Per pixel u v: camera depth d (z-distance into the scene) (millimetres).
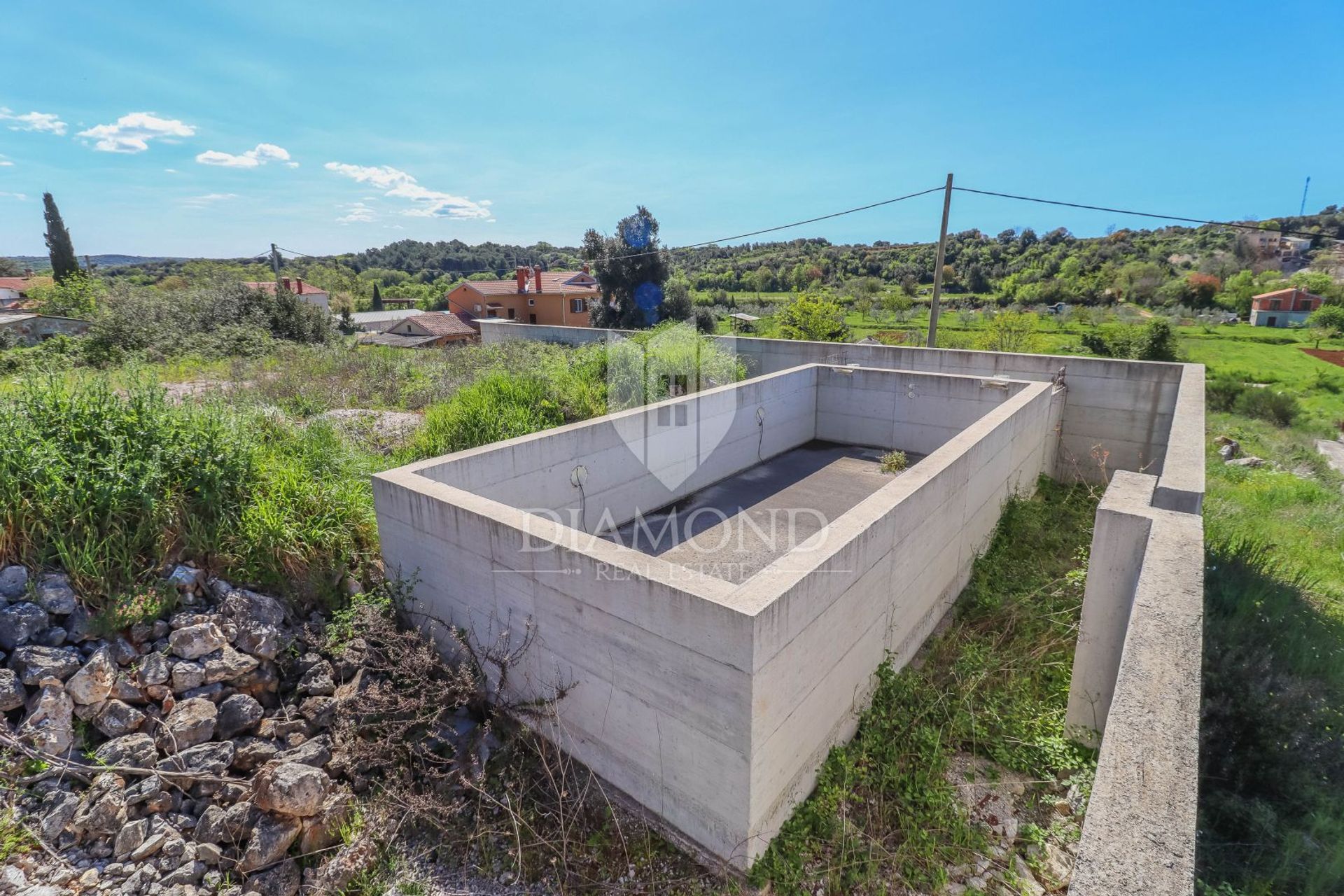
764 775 2725
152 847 2688
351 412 7445
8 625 3041
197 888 2686
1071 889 1325
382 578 4246
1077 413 7969
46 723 2838
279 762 3051
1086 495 7180
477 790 3271
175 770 2938
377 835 3031
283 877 2826
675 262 25219
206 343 11695
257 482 4250
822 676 3117
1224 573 4555
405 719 3498
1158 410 7430
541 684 3439
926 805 3193
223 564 3783
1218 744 3035
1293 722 3008
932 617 4559
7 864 2498
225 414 4746
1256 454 11375
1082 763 3344
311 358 10781
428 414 6715
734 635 2479
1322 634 4059
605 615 2973
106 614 3242
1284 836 2592
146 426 4023
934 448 7645
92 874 2568
